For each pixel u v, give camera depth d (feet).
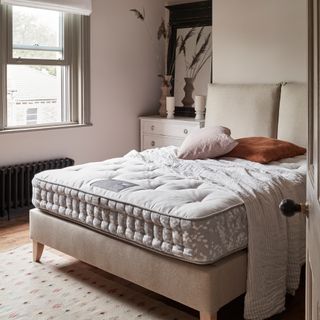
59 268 10.14
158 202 7.75
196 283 7.23
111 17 15.94
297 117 12.76
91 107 15.75
